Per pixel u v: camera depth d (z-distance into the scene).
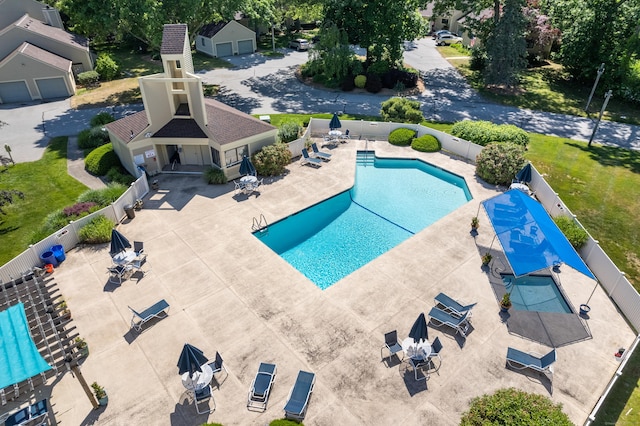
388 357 16.17
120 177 28.81
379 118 41.16
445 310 18.45
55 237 21.06
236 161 29.38
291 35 78.94
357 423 13.80
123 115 41.94
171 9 41.41
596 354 16.42
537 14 59.72
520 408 13.06
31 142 36.22
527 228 20.31
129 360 15.98
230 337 16.97
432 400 14.55
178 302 18.69
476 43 61.34
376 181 30.86
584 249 21.56
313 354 16.27
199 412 14.12
